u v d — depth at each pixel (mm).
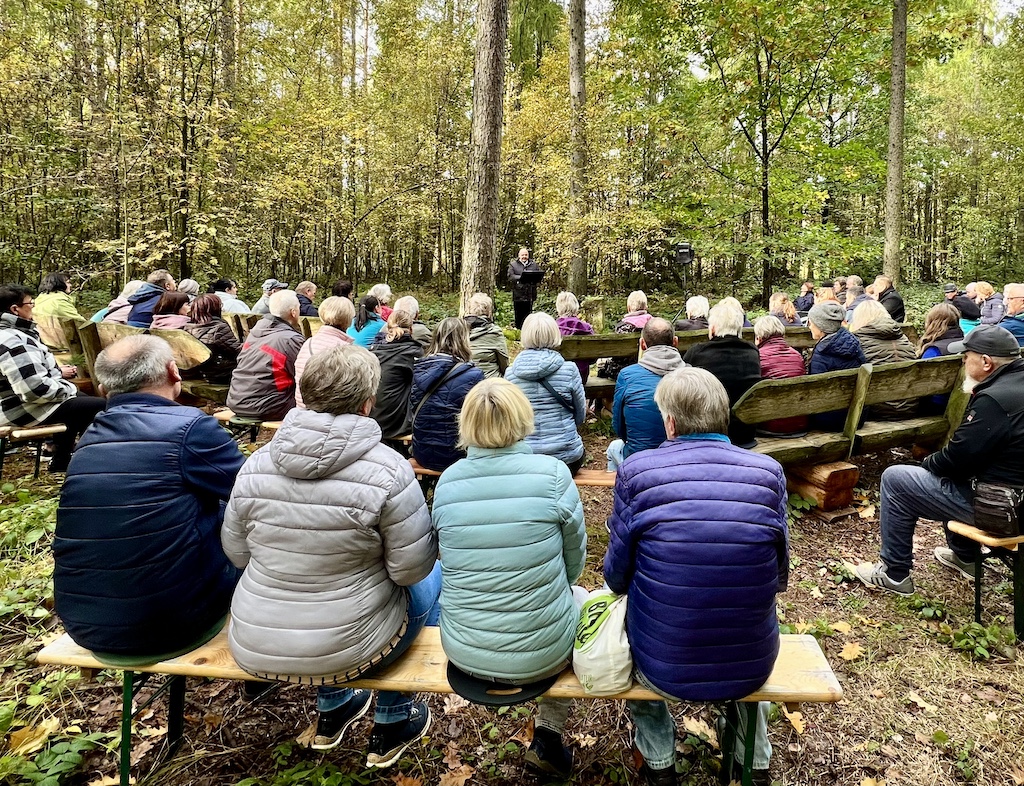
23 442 4379
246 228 11039
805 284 11477
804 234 11727
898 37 10766
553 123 12523
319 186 12594
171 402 1846
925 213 23469
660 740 1868
